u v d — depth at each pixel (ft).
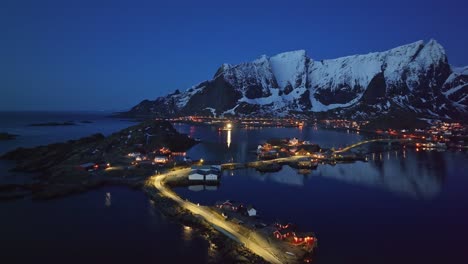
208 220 233.55
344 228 230.89
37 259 188.65
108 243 207.10
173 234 219.20
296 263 178.29
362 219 248.11
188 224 233.55
